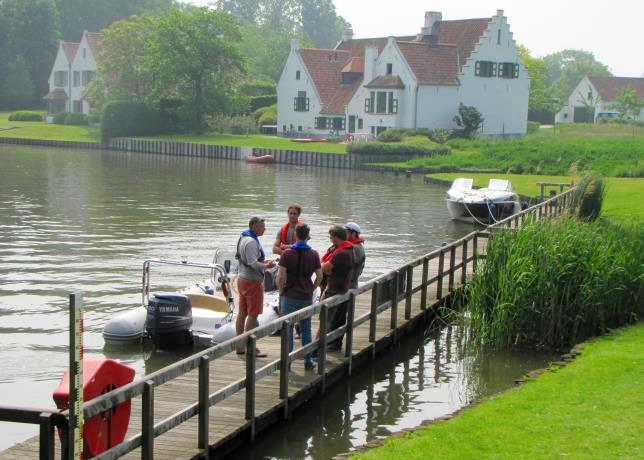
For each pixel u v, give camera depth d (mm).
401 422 12344
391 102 76688
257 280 13008
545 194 41375
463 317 17094
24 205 38469
